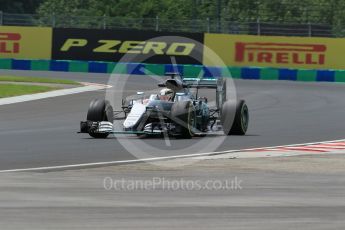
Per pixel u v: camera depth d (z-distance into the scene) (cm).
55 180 2262
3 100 5456
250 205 1900
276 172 2508
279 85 7338
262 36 8469
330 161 2817
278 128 4034
